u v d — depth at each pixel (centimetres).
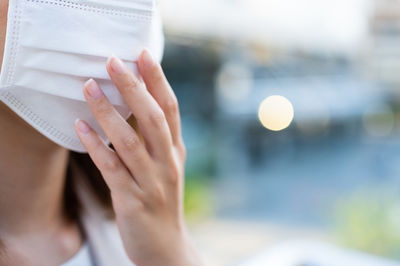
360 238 392
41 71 75
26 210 90
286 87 872
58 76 77
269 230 459
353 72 1200
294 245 135
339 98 1054
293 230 458
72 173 103
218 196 574
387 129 1314
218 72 702
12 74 74
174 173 86
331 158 893
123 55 78
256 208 538
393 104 1397
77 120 77
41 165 88
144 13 78
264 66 788
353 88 1152
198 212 496
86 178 104
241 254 391
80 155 102
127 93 76
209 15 461
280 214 516
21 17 72
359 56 1237
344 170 782
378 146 1063
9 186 86
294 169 775
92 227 103
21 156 85
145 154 80
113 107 76
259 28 575
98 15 76
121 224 86
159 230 87
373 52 1402
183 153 93
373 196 545
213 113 709
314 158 880
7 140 83
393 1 1484
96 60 77
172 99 84
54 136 81
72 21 74
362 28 1208
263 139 791
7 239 87
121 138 77
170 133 84
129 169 81
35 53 74
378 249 381
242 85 753
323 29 876
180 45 531
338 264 124
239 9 531
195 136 668
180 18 414
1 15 72
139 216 84
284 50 747
